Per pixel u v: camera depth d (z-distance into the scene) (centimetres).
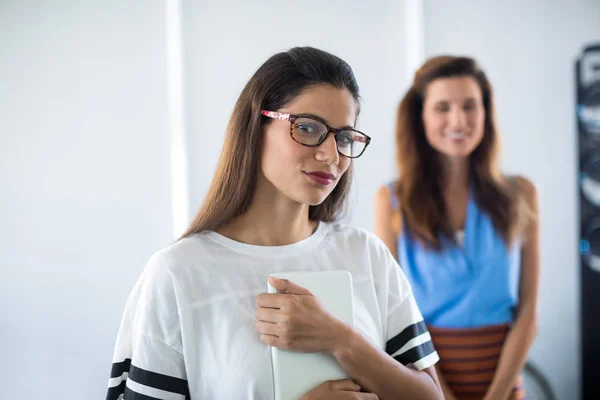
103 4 230
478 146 178
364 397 93
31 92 226
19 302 224
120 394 101
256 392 93
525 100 258
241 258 100
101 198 229
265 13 241
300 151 93
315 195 94
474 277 170
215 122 237
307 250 105
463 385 168
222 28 238
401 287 111
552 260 257
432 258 174
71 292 226
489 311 170
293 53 99
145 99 232
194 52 236
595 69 235
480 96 175
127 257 229
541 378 236
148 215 232
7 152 224
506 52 257
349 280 100
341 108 94
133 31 232
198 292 97
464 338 169
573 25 257
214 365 95
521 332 170
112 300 228
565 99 259
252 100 99
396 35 249
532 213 179
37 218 225
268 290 96
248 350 94
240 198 101
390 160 247
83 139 228
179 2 234
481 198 175
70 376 225
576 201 258
